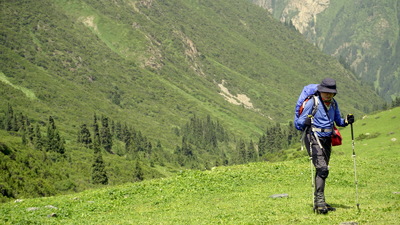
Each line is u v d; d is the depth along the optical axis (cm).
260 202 1709
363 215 1253
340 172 2548
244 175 2477
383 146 10256
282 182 2277
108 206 1897
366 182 2222
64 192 11712
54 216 1708
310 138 1350
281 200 1711
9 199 7881
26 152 13612
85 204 1962
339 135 1352
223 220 1394
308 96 1356
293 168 2688
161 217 1584
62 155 16925
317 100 1338
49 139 17600
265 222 1292
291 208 1495
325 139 1350
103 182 14362
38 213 1764
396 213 1233
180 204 1861
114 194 2169
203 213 1595
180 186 2266
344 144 12025
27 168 11200
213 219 1427
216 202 1839
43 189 9931
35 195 9169
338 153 6875
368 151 9938
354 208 1419
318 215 1325
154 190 2212
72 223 1558
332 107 1359
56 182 12044
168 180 2441
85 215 1725
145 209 1809
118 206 1912
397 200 1591
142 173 17662
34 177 10825
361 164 2923
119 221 1555
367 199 1658
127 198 2069
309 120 1338
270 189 2075
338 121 1397
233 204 1730
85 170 16038
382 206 1430
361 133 13012
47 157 15438
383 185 2117
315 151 1341
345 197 1739
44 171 12200
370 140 11650
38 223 1572
